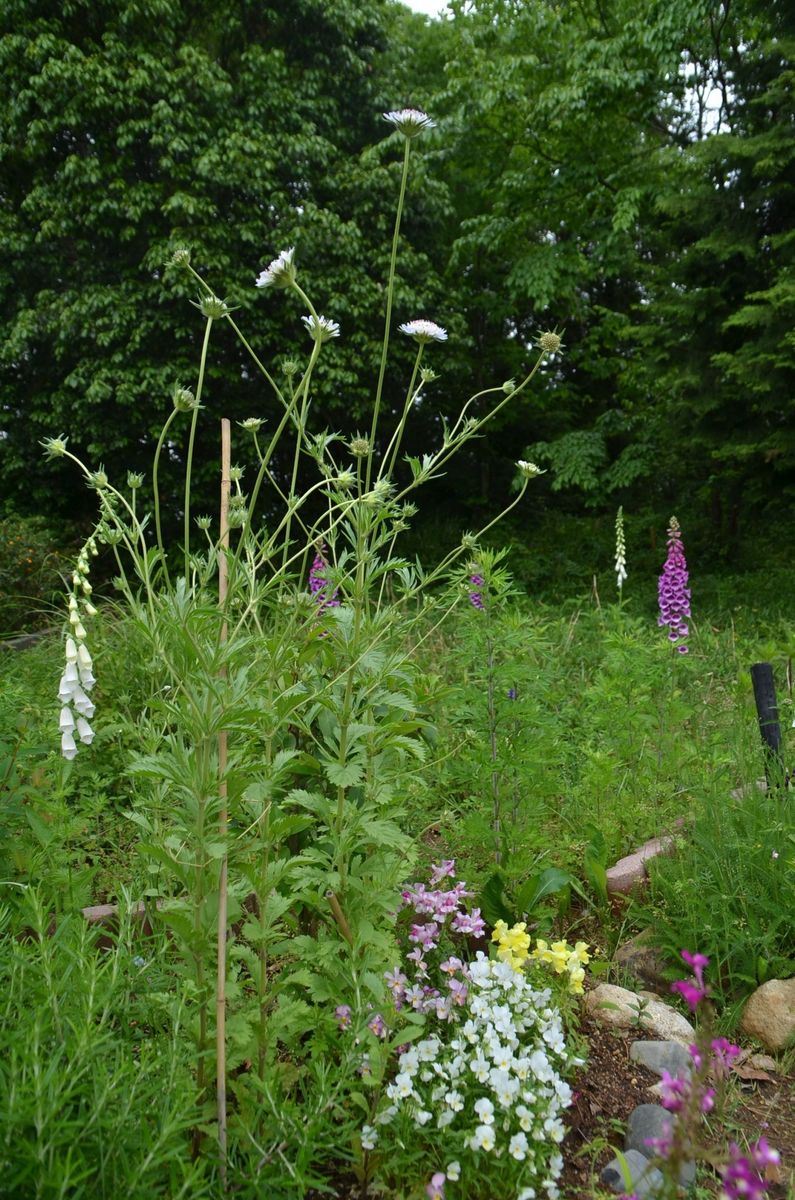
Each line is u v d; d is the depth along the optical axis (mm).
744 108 11547
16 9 12344
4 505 13406
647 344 12164
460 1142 1975
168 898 2434
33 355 13555
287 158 12906
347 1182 2021
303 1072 2119
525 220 14094
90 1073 1718
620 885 3330
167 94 12320
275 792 2498
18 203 13594
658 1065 2457
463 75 14570
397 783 2441
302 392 2115
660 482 15469
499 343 17281
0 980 2010
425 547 14875
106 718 4074
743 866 3014
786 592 10461
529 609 8875
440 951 2656
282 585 2299
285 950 2133
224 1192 1781
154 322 12297
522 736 3260
